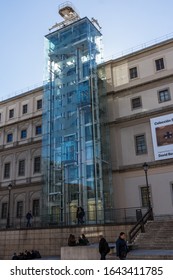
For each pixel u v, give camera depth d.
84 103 32.12
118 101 33.00
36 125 39.94
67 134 32.47
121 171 30.30
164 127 29.12
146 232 20.47
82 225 23.94
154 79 31.28
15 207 37.53
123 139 31.41
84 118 31.97
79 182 29.27
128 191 29.34
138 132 30.78
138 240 19.52
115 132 31.97
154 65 31.94
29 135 39.94
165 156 28.30
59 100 34.91
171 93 30.02
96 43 36.66
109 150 31.20
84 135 31.20
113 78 34.16
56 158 32.44
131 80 32.88
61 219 29.27
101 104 32.66
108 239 22.78
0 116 44.16
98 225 23.44
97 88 32.69
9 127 42.56
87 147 30.48
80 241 19.72
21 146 40.09
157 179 28.23
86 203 28.38
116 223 22.91
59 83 35.84
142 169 29.22
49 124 34.62
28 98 42.12
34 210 35.88
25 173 38.41
